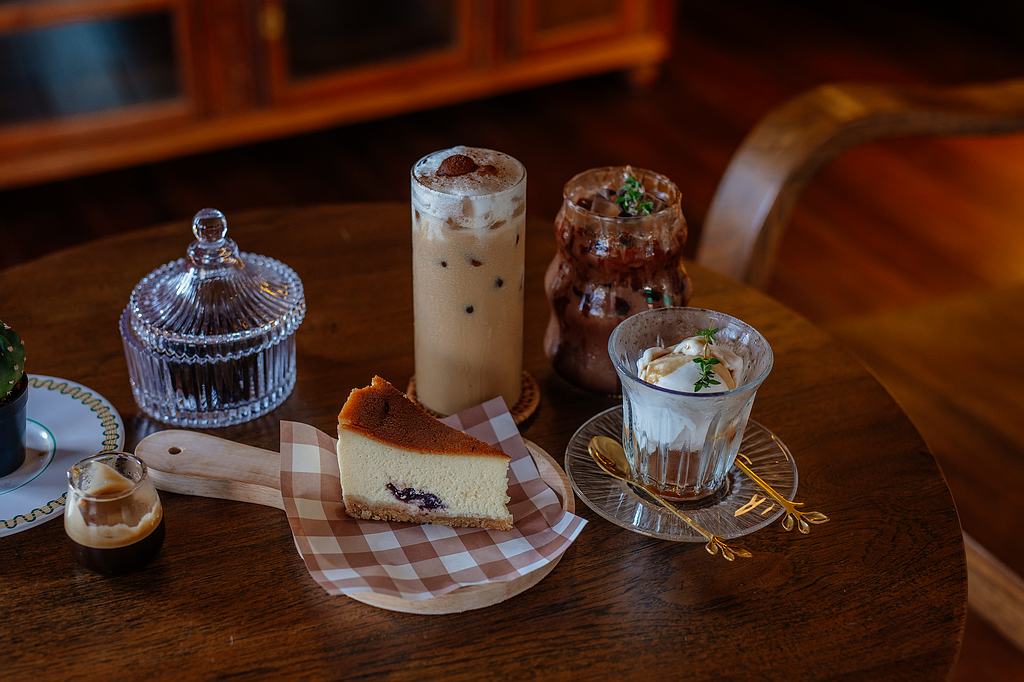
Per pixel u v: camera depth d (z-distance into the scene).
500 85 2.23
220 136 2.00
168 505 0.81
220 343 0.84
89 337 0.94
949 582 0.76
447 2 2.11
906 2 2.94
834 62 2.63
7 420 0.80
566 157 2.18
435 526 0.79
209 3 1.88
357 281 1.01
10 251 1.84
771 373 0.92
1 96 1.82
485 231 0.81
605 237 0.85
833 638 0.73
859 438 0.86
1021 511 1.05
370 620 0.74
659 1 2.32
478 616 0.74
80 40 1.82
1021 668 1.21
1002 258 1.92
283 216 1.09
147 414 0.88
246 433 0.86
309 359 0.93
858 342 1.16
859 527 0.80
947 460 1.06
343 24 2.03
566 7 2.23
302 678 0.71
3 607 0.74
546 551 0.77
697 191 2.08
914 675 0.71
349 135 2.24
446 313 0.83
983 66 2.62
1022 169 2.21
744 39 2.74
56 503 0.80
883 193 2.12
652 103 2.41
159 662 0.71
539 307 0.99
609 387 0.90
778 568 0.77
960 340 1.17
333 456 0.83
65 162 1.89
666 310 0.82
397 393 0.81
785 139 1.15
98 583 0.75
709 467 0.80
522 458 0.83
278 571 0.77
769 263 1.19
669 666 0.72
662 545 0.79
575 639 0.73
